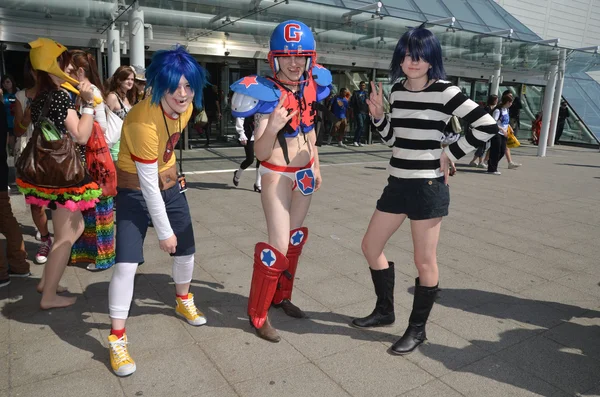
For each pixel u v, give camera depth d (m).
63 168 2.87
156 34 10.74
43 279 3.21
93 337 2.86
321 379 2.48
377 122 2.76
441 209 2.59
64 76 2.72
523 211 6.43
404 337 2.79
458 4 15.47
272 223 2.73
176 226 2.83
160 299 3.38
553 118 15.95
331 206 6.39
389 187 2.71
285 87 2.74
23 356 2.63
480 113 2.41
